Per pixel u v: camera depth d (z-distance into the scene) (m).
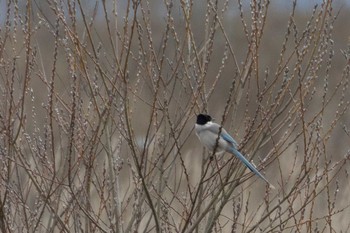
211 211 11.62
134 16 9.80
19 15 11.12
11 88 10.59
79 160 11.11
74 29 10.56
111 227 11.22
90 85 10.73
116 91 11.26
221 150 11.46
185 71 11.26
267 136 11.13
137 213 11.50
